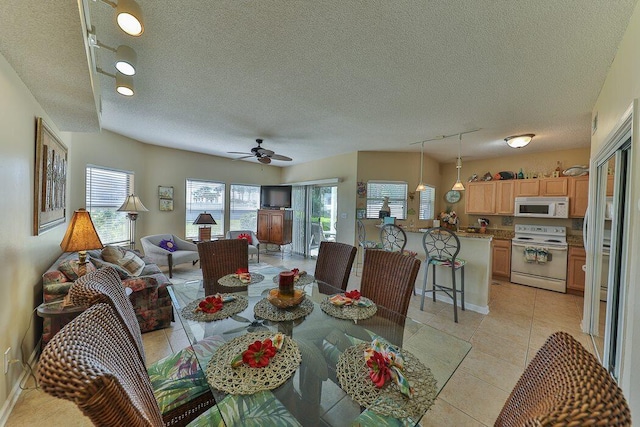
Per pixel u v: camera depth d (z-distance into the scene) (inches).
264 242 251.8
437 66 82.9
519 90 96.7
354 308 64.9
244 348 45.4
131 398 21.2
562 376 20.7
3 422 59.4
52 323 83.0
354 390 36.9
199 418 40.7
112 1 57.8
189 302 70.0
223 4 58.9
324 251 97.7
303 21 64.1
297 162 263.0
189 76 91.9
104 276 45.0
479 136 154.9
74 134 139.6
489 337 101.6
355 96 106.0
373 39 70.6
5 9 43.3
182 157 217.5
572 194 163.5
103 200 164.1
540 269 165.5
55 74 66.2
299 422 36.0
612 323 78.0
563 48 71.9
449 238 134.2
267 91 103.0
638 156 56.1
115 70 89.3
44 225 88.7
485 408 65.7
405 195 212.7
